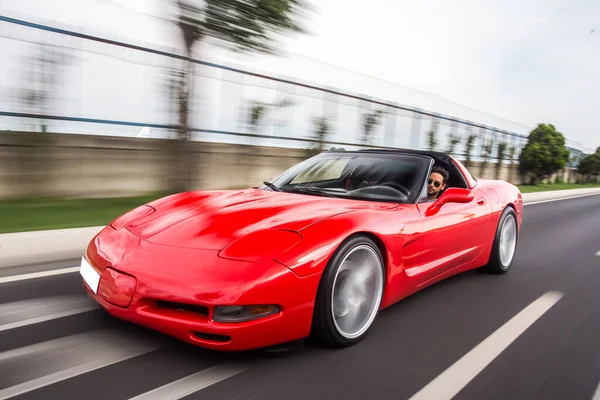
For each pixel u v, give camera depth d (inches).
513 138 839.7
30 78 229.5
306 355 86.5
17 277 125.7
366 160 134.7
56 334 88.8
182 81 276.2
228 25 241.9
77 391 69.3
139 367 77.5
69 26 241.3
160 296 75.0
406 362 87.2
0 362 77.0
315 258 81.7
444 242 121.3
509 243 166.6
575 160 1251.8
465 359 90.5
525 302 131.1
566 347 100.4
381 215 100.8
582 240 256.1
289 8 247.3
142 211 104.4
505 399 76.4
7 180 222.4
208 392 71.4
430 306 121.1
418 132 553.0
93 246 92.4
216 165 325.4
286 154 383.2
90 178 252.1
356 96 443.5
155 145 278.7
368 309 97.0
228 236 83.9
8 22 220.4
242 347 77.0
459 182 146.7
